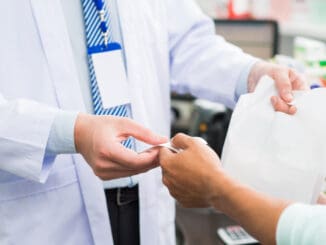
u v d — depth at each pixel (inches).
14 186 36.7
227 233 49.6
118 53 39.1
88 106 39.4
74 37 38.3
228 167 30.3
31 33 36.4
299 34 76.2
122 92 39.6
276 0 77.0
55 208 38.5
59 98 37.5
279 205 24.5
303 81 35.7
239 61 43.8
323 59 57.7
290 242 23.1
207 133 64.6
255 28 67.5
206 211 56.0
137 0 41.6
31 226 37.8
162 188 44.6
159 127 44.4
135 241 44.3
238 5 77.4
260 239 24.5
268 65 40.3
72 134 33.0
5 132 33.0
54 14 36.9
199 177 27.4
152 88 43.1
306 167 28.4
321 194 30.4
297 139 29.5
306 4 74.2
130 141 39.3
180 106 80.7
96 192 39.4
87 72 39.1
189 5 47.9
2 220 37.0
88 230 40.9
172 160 29.4
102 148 31.2
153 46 43.2
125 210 42.8
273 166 29.3
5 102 34.3
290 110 30.8
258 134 31.1
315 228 22.6
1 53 35.7
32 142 33.0
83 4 38.0
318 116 29.6
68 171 38.6
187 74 47.5
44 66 37.0
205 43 47.1
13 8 35.8
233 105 45.6
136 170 32.3
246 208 24.9
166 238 46.6
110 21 40.2
